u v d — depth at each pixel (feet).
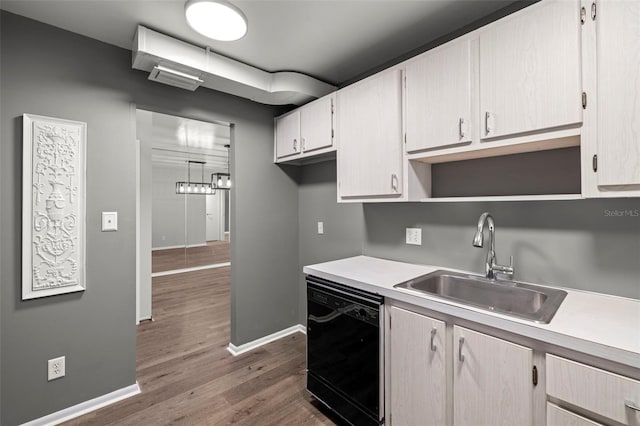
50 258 5.65
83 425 5.67
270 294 9.32
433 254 6.53
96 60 6.20
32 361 5.52
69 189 5.83
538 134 4.17
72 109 5.90
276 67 7.58
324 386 6.00
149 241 11.29
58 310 5.78
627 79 3.45
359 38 6.33
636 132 3.41
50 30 5.70
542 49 4.07
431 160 6.01
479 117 4.75
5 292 5.30
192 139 14.84
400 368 4.83
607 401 2.95
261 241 9.08
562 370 3.22
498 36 4.49
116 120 6.42
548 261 4.96
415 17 5.65
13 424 5.37
